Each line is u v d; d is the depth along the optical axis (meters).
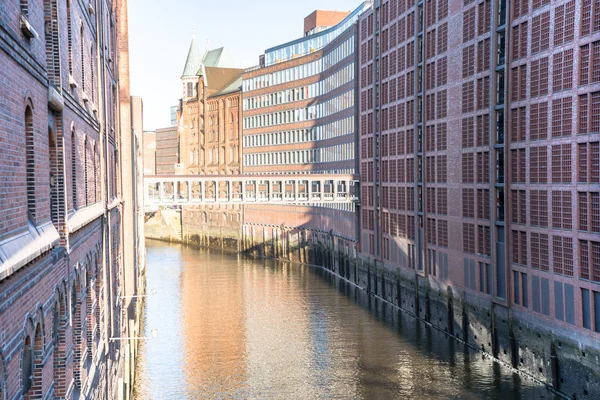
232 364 48.75
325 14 132.88
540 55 42.78
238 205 137.75
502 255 48.31
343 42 95.38
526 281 44.91
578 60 38.66
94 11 25.11
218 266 107.38
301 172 119.12
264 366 48.12
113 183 37.81
